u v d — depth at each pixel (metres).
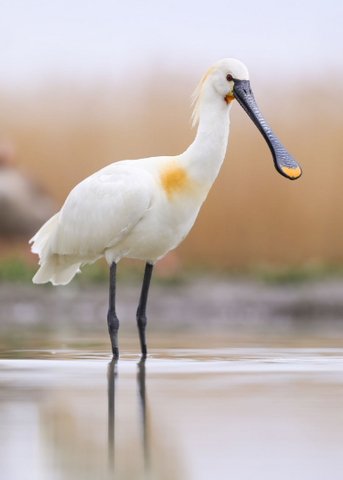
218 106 11.12
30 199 28.78
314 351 11.16
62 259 12.39
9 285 24.11
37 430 5.77
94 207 11.35
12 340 13.23
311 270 26.20
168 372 8.84
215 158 11.07
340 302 22.33
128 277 25.23
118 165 11.51
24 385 7.88
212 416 6.27
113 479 4.62
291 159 11.23
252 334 14.80
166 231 11.13
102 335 14.52
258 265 28.00
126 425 5.95
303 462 4.95
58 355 10.73
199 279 26.12
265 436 5.59
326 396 7.14
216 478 4.63
